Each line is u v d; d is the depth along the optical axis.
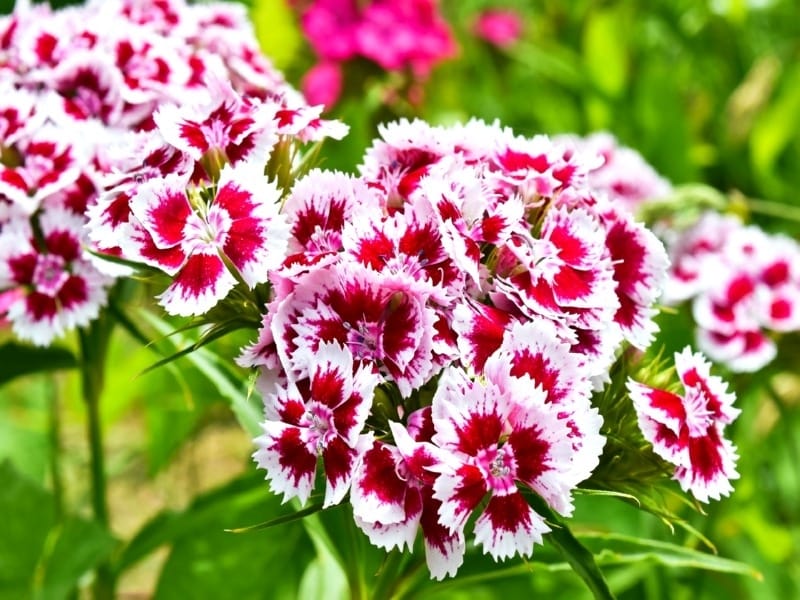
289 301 0.24
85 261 0.30
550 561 0.30
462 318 0.24
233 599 0.38
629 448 0.26
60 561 0.35
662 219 0.43
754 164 0.60
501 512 0.23
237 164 0.26
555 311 0.25
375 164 0.27
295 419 0.24
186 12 0.35
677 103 0.58
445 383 0.23
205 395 0.41
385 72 0.56
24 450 0.48
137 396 0.44
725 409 0.26
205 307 0.24
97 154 0.31
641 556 0.29
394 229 0.25
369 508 0.23
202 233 0.25
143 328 0.40
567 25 0.76
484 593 0.39
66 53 0.33
